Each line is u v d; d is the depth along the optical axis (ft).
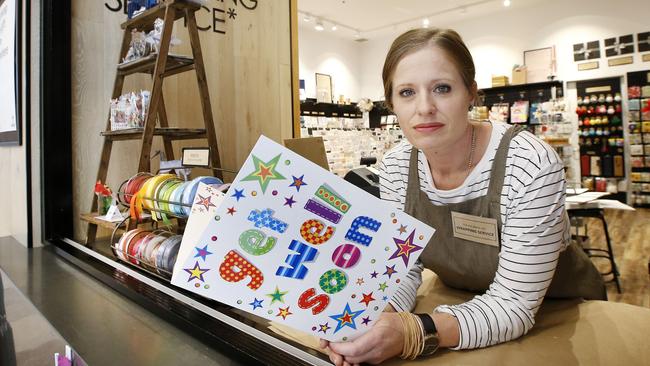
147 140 5.40
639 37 20.86
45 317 3.01
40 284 3.87
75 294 3.55
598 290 3.51
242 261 1.81
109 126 6.53
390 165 3.53
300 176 1.81
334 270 1.94
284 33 9.06
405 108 2.53
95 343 2.55
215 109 7.98
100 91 6.77
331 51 26.78
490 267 2.98
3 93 7.22
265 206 1.79
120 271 3.95
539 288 2.53
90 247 5.28
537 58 23.29
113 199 5.92
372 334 2.08
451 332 2.32
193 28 5.98
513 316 2.43
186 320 2.70
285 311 1.90
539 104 20.97
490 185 2.79
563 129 20.13
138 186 4.75
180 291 3.17
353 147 20.15
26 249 5.66
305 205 1.84
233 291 1.82
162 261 3.50
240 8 8.28
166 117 7.03
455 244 3.10
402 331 2.20
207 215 2.25
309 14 22.53
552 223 2.55
